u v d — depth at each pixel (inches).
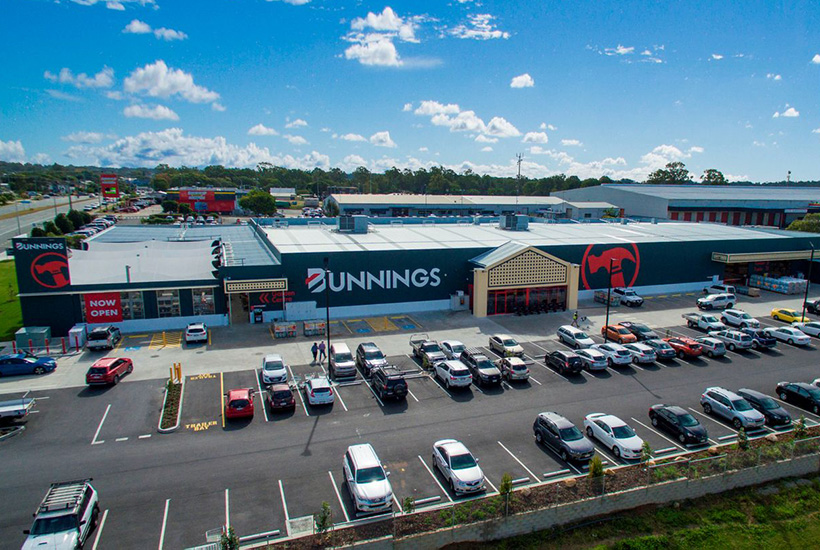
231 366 1407.5
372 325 1819.6
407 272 1990.7
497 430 1063.0
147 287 1700.3
